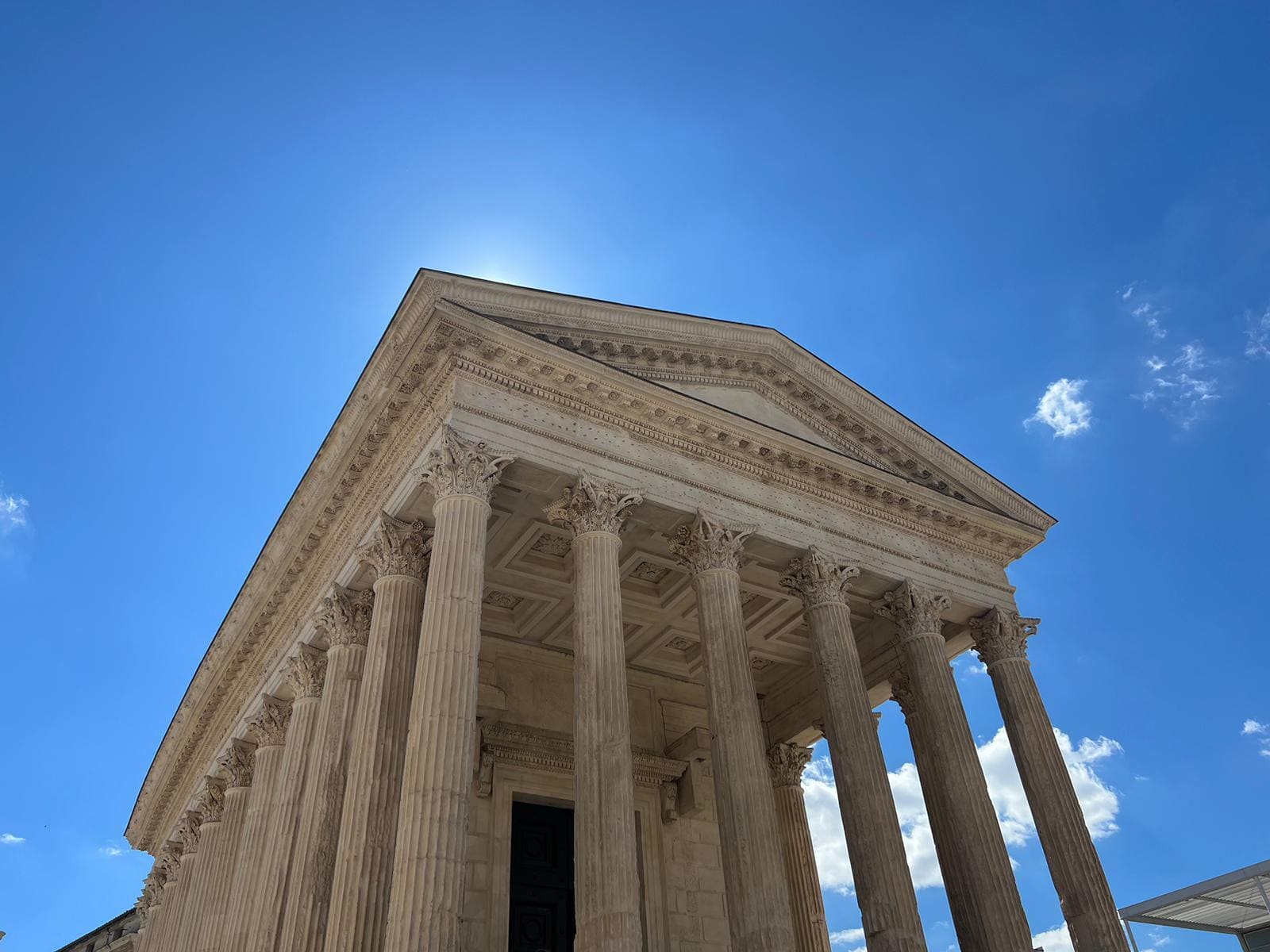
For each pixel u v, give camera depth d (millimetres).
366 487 28828
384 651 24500
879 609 32062
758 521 28828
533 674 35656
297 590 33500
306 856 24781
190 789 46781
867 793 25812
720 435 28859
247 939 28859
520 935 31844
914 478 34406
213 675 40438
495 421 25031
